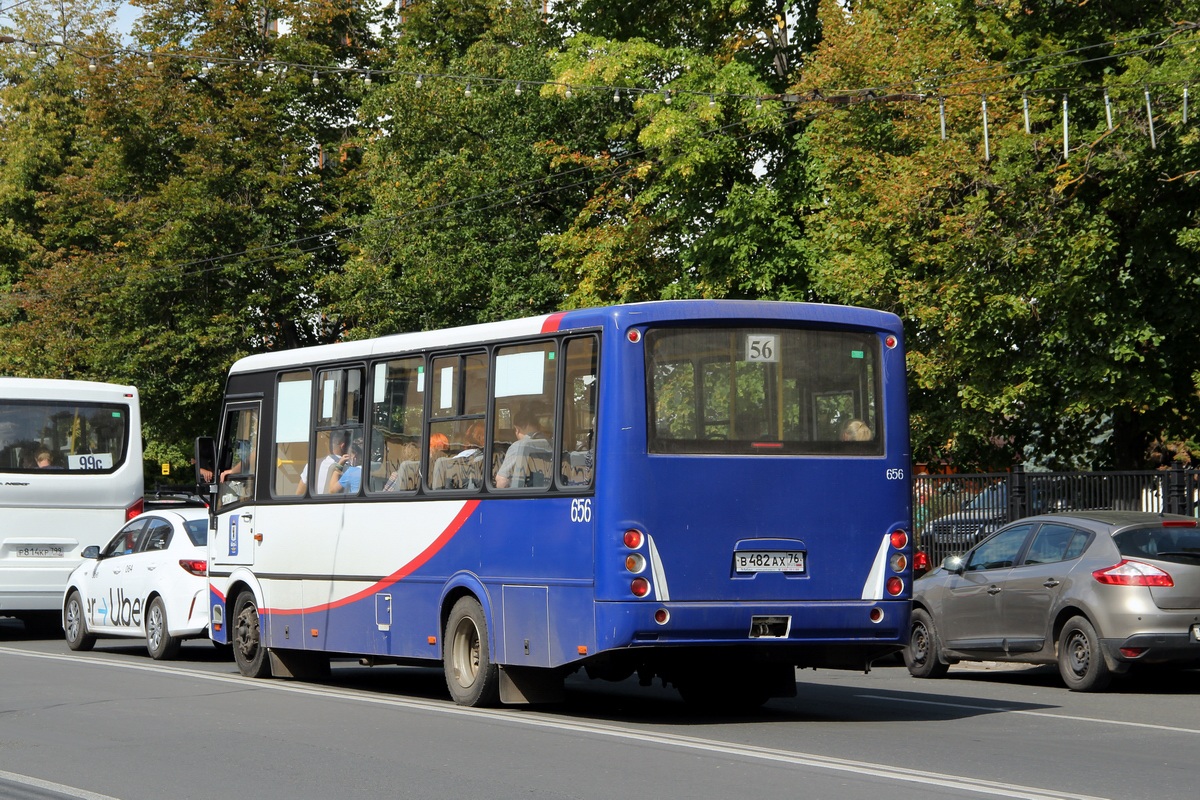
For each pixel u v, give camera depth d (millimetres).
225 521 24391
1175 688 22797
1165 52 31250
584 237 48094
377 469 20875
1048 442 40469
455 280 51688
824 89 37156
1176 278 34656
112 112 60656
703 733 16359
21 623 41031
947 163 32719
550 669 17719
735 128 45125
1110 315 34312
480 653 18547
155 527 29031
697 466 16828
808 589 17156
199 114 59812
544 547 17500
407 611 19984
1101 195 34594
